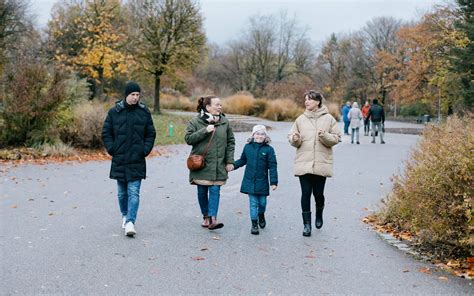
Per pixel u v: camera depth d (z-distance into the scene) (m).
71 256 5.61
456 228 5.47
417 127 41.72
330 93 76.81
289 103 43.12
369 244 6.36
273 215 8.01
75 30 42.12
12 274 5.01
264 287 4.81
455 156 5.45
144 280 4.91
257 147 6.91
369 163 15.09
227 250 5.98
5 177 11.09
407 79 54.34
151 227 7.02
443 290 4.78
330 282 4.97
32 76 15.16
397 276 5.16
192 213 7.98
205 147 6.83
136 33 37.28
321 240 6.53
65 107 16.50
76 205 8.40
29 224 7.06
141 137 6.67
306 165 6.72
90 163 13.93
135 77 39.59
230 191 10.05
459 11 40.00
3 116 15.05
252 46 79.62
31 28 41.59
